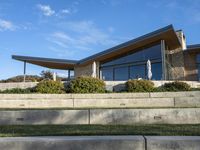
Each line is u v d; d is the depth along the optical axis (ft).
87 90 54.03
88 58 88.84
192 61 82.33
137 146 17.67
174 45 83.10
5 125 28.86
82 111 30.37
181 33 83.30
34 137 19.10
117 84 58.03
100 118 30.14
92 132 22.49
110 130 23.85
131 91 53.88
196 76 81.15
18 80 96.68
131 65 85.05
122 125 27.86
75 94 50.29
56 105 47.14
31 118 30.37
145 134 21.31
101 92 54.19
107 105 46.21
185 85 53.67
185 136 18.76
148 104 45.09
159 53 79.82
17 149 17.78
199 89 54.29
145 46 83.15
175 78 82.84
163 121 29.58
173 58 84.38
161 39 77.71
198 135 20.57
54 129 24.99
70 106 46.73
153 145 17.58
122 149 17.69
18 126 27.71
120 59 87.51
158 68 79.77
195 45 80.38
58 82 56.85
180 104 43.75
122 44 81.00
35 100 47.42
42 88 55.52
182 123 29.12
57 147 17.84
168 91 51.88
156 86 56.65
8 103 47.83
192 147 17.40
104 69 90.33
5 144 17.79
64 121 30.30
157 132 22.22
